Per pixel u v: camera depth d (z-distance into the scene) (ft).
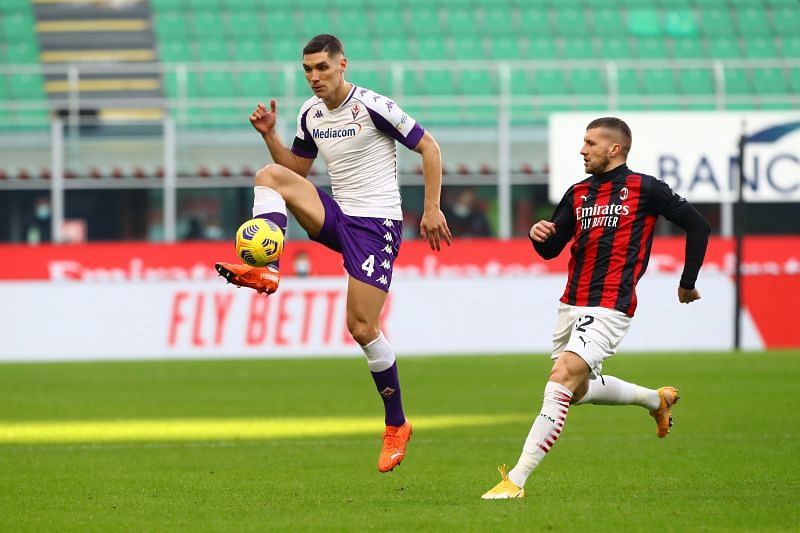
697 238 76.18
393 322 232.32
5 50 347.56
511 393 159.94
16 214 307.78
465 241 240.73
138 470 94.22
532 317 234.58
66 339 230.27
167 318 230.68
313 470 93.40
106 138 295.48
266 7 358.02
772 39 356.59
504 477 75.20
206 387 173.27
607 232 76.18
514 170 300.20
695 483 82.48
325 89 79.46
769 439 109.40
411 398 153.99
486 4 360.69
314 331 230.48
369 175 81.25
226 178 289.12
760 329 237.86
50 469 95.20
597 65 279.90
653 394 85.56
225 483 86.02
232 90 339.36
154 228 307.78
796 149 260.01
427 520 66.74
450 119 307.58
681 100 284.41
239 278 77.87
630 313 75.72
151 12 354.54
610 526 64.13
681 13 359.25
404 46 350.23
